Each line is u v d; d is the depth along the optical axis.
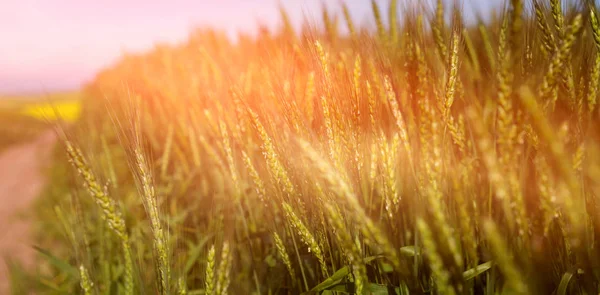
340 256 0.58
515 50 0.45
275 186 0.61
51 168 2.82
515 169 0.45
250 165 0.64
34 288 0.98
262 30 0.84
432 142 0.50
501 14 0.53
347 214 0.55
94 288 0.73
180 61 1.34
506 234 0.50
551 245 0.51
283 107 0.60
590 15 0.52
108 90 2.70
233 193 0.73
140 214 0.94
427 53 0.61
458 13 0.59
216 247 0.64
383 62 0.60
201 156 0.96
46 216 1.57
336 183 0.47
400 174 0.60
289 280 0.67
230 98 0.64
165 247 0.55
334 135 0.55
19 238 1.67
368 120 0.58
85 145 0.72
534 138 0.47
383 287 0.55
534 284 0.44
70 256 0.88
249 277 0.71
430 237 0.43
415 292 0.48
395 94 0.55
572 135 0.52
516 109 0.45
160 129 1.23
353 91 0.57
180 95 1.12
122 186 1.21
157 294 0.57
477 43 0.68
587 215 0.49
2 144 6.34
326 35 0.76
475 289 0.57
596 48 0.54
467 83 0.61
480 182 0.55
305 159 0.55
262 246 0.76
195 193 0.97
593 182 0.48
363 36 0.65
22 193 2.70
